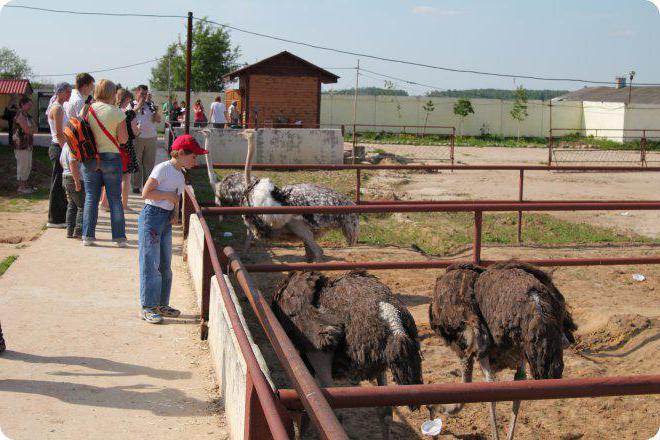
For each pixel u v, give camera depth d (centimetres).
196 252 745
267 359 618
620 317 742
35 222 1155
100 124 899
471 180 2158
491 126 4909
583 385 288
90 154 905
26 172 1482
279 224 845
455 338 492
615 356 673
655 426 527
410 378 397
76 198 972
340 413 507
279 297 477
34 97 3700
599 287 911
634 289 904
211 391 505
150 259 657
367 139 4072
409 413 541
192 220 835
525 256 1084
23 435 426
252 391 315
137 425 447
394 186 1939
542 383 288
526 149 3906
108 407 473
